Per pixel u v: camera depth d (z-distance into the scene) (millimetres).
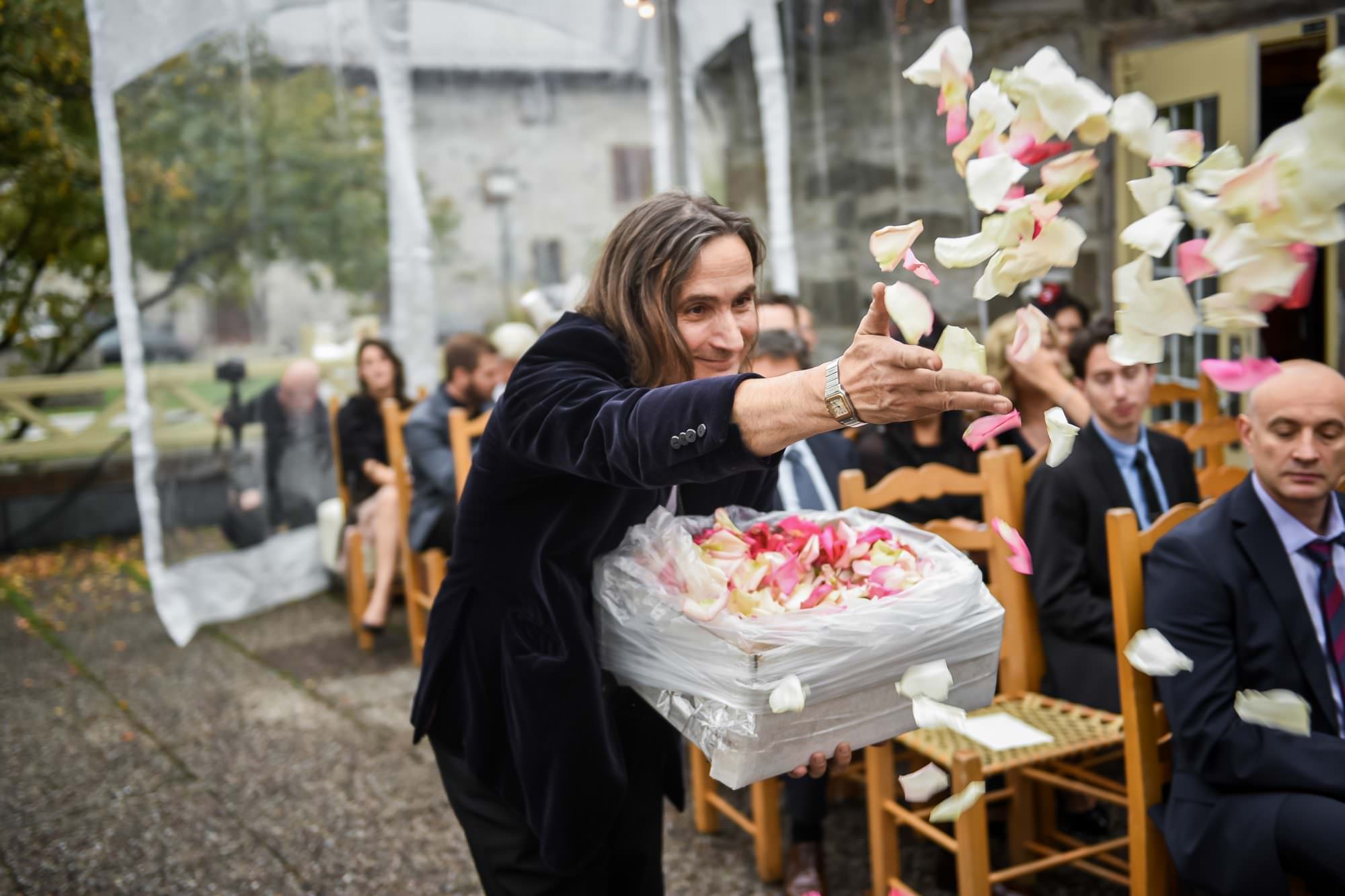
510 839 1593
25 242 7379
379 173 5473
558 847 1482
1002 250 929
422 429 4438
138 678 4508
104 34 4371
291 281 5234
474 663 1559
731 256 1399
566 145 5953
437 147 5734
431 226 5777
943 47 949
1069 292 4797
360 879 2795
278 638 4969
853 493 2574
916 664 1350
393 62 5434
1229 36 4469
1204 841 1940
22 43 6617
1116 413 2705
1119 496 2680
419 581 4570
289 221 5168
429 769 3479
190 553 5004
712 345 1411
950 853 2553
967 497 3373
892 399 990
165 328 4820
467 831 1645
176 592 4914
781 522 1587
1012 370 3500
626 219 1452
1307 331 4602
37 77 6781
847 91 4895
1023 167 916
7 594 6105
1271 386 1949
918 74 958
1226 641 1976
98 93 4426
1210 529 2047
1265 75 4500
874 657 1311
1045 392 3430
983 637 1398
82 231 7359
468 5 5531
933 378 967
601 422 1220
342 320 5484
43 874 2863
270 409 5211
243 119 4918
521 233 5965
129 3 4406
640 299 1406
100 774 3533
